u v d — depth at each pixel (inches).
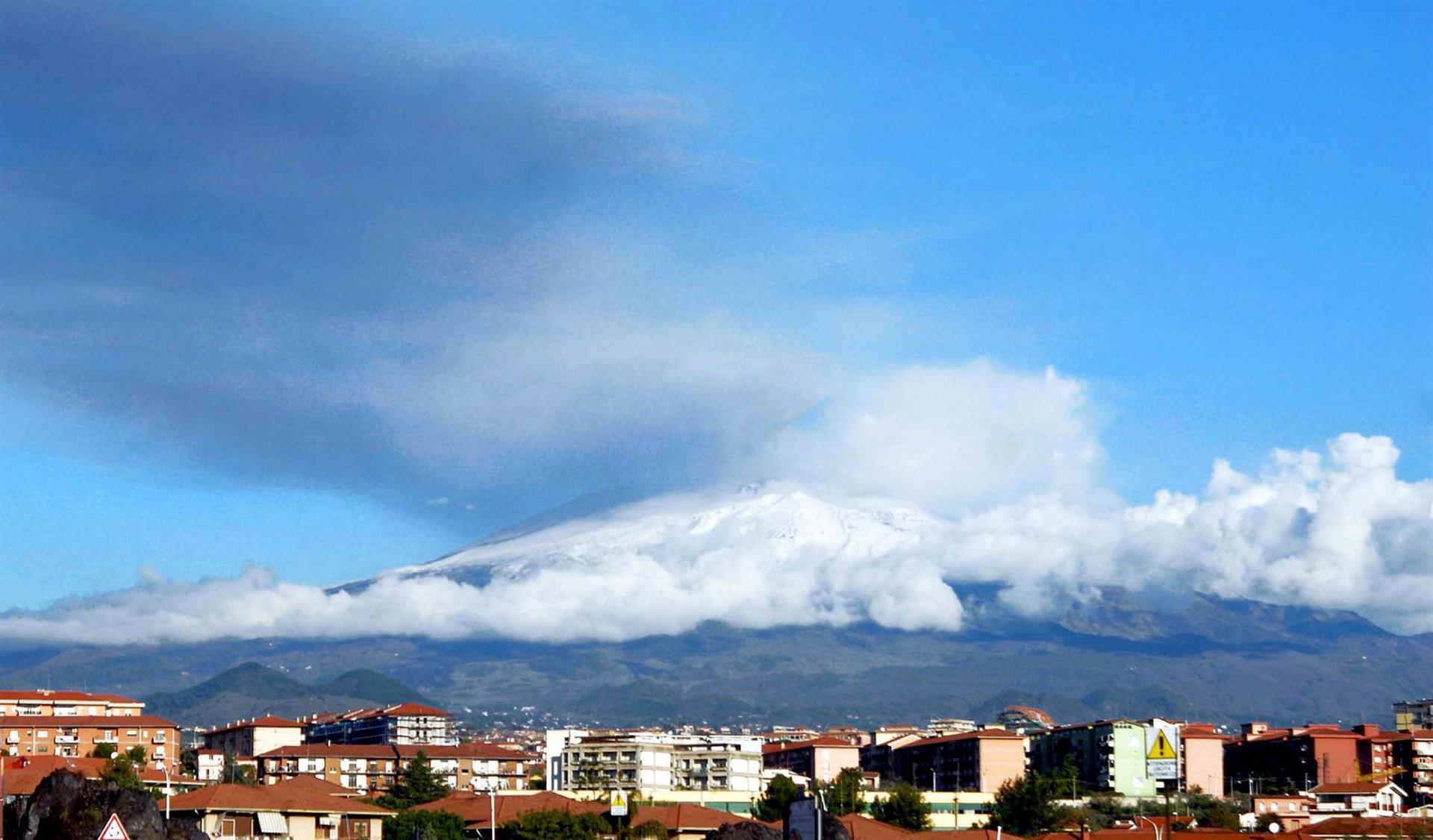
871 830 6274.6
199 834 5078.7
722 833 6274.6
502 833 6756.9
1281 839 6284.5
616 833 6535.4
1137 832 6387.8
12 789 7253.9
